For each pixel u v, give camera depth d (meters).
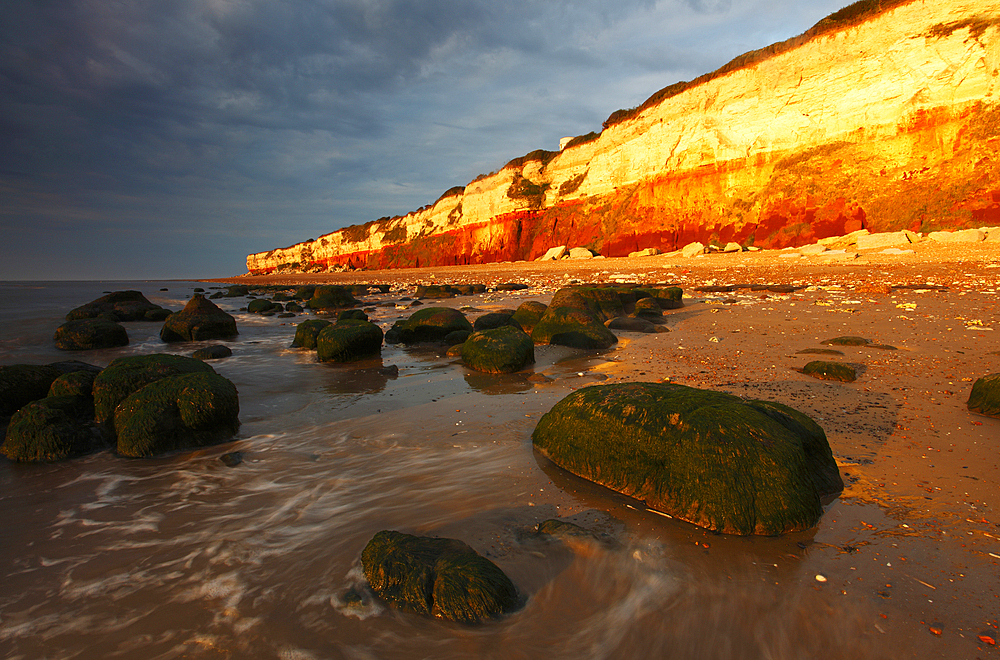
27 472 5.43
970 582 2.96
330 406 7.29
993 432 5.12
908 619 2.71
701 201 43.03
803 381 7.18
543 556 3.38
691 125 44.06
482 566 3.04
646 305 14.48
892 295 15.08
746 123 40.19
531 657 2.60
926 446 4.86
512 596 2.99
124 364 7.06
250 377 9.45
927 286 16.22
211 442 6.01
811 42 36.84
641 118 49.38
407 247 82.62
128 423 5.87
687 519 3.76
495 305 19.89
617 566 3.26
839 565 3.18
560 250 51.94
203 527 4.04
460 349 10.62
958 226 28.66
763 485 3.69
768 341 10.07
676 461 4.01
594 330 10.76
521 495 4.27
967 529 3.48
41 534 4.07
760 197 38.84
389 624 2.85
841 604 2.84
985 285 15.78
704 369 8.12
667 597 2.97
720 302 16.61
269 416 7.00
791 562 3.24
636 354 9.62
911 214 30.97
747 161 40.34
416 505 4.18
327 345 10.54
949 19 31.45
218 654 2.68
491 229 66.00
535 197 62.88
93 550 3.79
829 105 36.16
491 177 69.31
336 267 95.69
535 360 9.66
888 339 9.62
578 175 60.53
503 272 44.03
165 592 3.23
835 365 7.30
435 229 80.50
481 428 5.91
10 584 3.39
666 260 36.84
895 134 33.03
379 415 6.71
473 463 4.95
